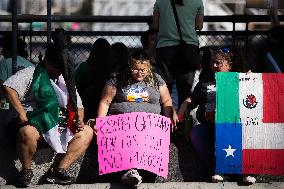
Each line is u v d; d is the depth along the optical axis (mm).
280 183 14734
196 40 17188
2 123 15047
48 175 14414
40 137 13984
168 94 15000
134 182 13914
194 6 17031
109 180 14750
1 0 23312
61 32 14008
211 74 15094
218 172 14562
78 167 14656
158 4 17172
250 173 14602
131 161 14328
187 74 17062
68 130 14125
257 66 19219
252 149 14609
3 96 16469
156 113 14695
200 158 14883
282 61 18578
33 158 14469
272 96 14688
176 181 14836
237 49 15297
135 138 14445
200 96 15039
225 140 14586
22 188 14164
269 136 14641
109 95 14695
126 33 19984
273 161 14641
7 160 14641
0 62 16672
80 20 19734
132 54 14656
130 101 14648
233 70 15125
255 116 14648
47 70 14086
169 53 17000
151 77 14781
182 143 14906
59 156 14523
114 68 15508
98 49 16109
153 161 14406
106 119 14523
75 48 19828
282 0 19844
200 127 14836
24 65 16750
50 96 13945
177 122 15281
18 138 13805
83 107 15188
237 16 19734
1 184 14445
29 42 19500
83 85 16188
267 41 19312
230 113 14617
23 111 13828
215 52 14945
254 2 19844
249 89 14688
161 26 17125
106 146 14422
